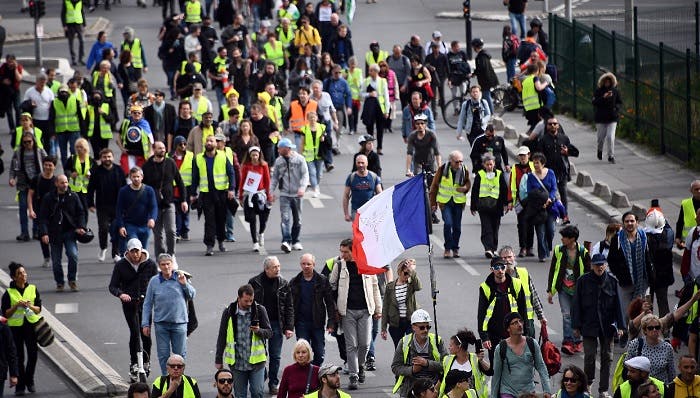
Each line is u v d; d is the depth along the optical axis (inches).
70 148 3668.8
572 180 3447.3
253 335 2020.2
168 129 3481.8
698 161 3535.9
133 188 2664.9
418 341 1907.0
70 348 2372.0
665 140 3693.4
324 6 4886.8
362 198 2790.4
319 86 3663.9
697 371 1916.8
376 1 6274.6
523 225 2815.0
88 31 5585.6
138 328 2223.2
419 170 3129.9
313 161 3361.2
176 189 2871.6
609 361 2085.4
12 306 2183.8
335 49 4670.3
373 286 2153.1
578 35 4232.3
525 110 3757.4
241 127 3117.6
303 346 1866.4
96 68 4360.2
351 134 4084.6
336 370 1739.7
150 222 2664.9
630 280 2277.3
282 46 4653.1
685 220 2431.1
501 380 1833.2
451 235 2856.8
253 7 5487.2
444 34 5516.7
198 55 4692.4
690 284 2148.1
